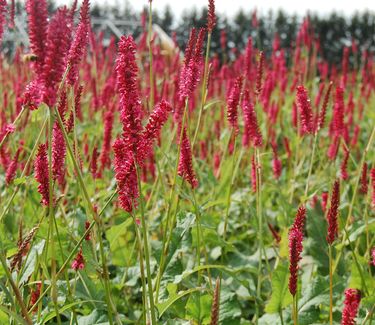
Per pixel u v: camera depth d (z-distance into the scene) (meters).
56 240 0.74
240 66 1.73
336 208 0.56
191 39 0.60
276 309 0.69
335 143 1.01
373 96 2.25
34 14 0.38
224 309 0.70
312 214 0.94
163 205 1.03
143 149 0.44
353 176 1.36
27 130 1.14
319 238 0.92
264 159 1.42
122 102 0.43
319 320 0.77
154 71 1.54
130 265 0.89
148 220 0.93
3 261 0.43
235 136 0.76
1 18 0.55
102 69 1.68
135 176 0.45
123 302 0.83
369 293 0.76
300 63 2.03
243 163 1.26
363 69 2.28
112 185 0.92
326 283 0.75
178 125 0.87
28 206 0.96
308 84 1.93
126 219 0.79
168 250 0.75
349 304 0.49
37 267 0.58
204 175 1.17
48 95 0.39
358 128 1.46
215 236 0.86
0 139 0.88
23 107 0.52
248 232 1.06
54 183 0.53
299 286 0.71
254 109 0.78
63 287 0.66
